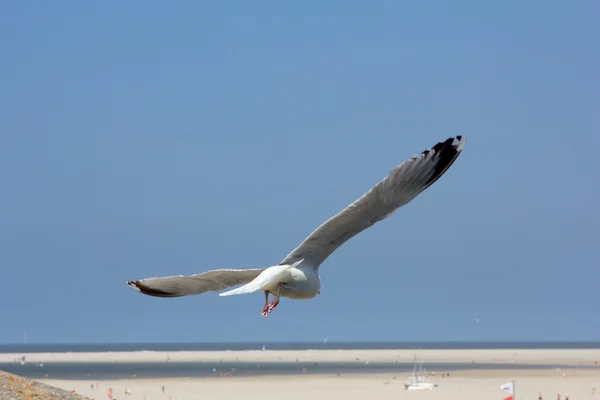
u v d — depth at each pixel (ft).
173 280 33.96
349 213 33.47
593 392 289.94
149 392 299.38
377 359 627.46
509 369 451.12
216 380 364.99
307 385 328.49
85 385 336.29
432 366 499.10
